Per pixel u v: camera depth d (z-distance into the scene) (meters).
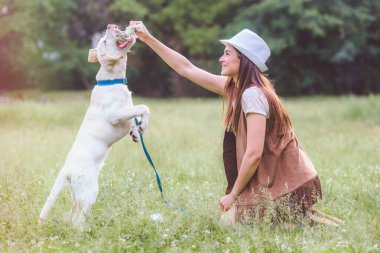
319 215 4.66
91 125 4.76
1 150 7.84
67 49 27.48
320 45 26.47
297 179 4.52
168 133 9.97
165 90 28.62
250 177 4.48
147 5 27.14
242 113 4.53
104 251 3.98
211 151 7.71
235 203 4.51
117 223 4.45
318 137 10.19
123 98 4.77
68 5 26.23
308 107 18.16
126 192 5.26
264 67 4.60
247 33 4.60
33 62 27.84
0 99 21.03
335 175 6.39
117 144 8.24
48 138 9.20
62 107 15.77
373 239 4.17
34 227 4.38
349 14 25.16
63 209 4.80
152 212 4.77
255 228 4.25
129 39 4.77
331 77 27.80
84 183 4.59
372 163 7.35
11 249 3.96
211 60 27.64
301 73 26.86
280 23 25.19
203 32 26.59
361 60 27.23
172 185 5.94
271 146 4.53
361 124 13.23
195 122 12.88
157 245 4.12
